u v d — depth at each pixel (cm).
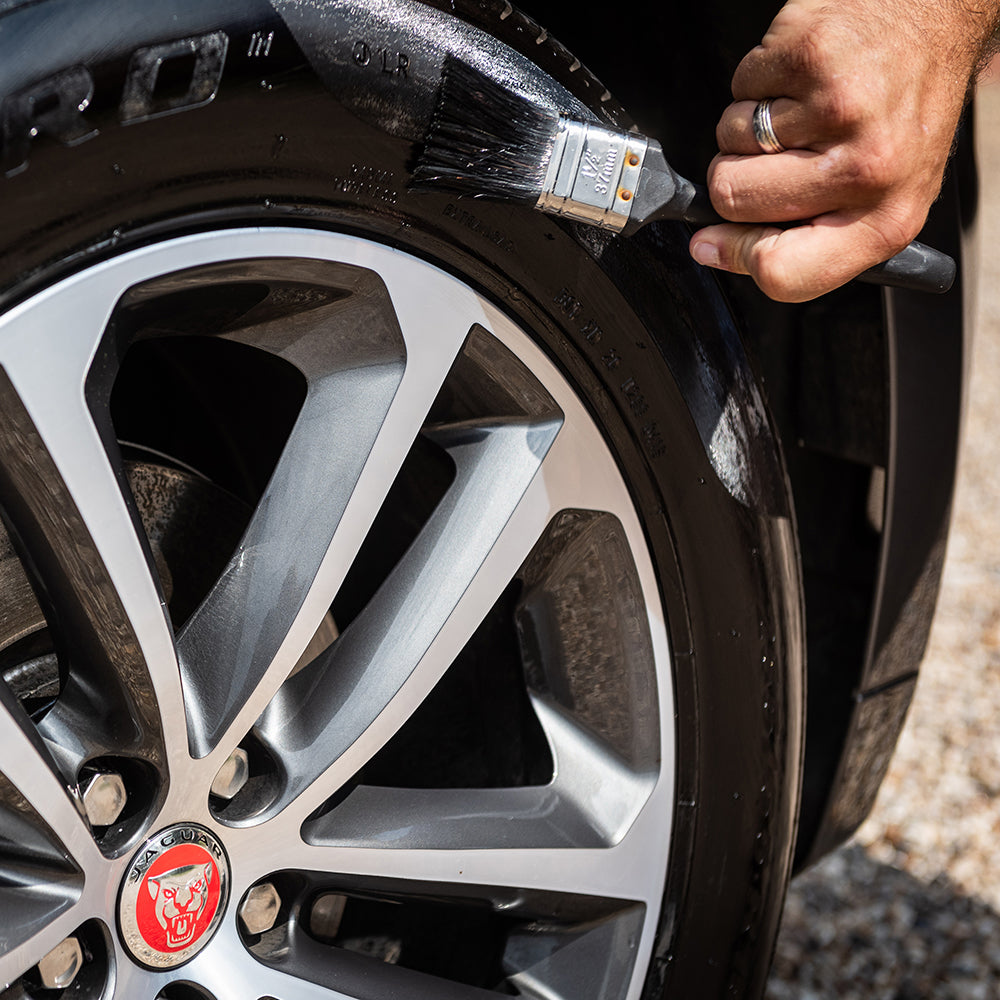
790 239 81
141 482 87
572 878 96
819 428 120
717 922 108
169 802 76
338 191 75
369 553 105
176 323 75
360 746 83
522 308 86
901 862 191
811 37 76
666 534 97
